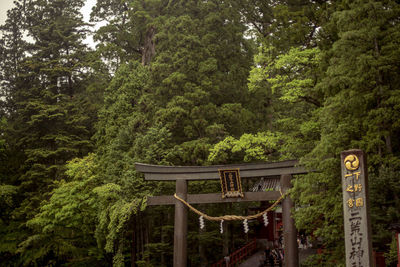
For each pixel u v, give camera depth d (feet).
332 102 59.82
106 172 103.14
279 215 128.36
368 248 34.65
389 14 58.95
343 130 56.70
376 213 55.36
